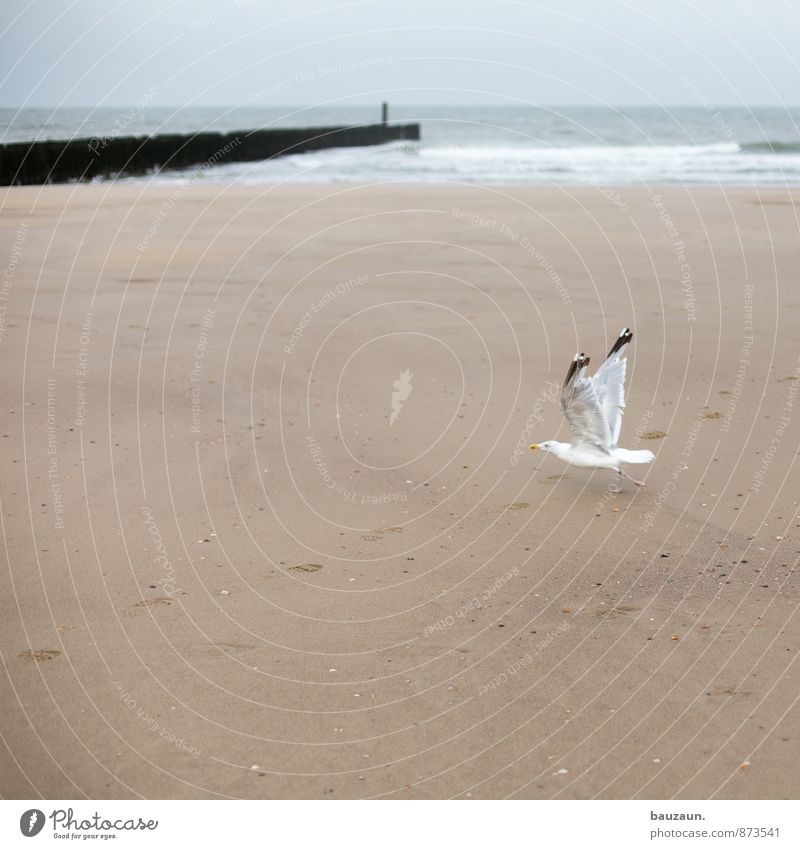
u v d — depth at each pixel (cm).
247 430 951
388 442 922
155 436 933
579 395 752
